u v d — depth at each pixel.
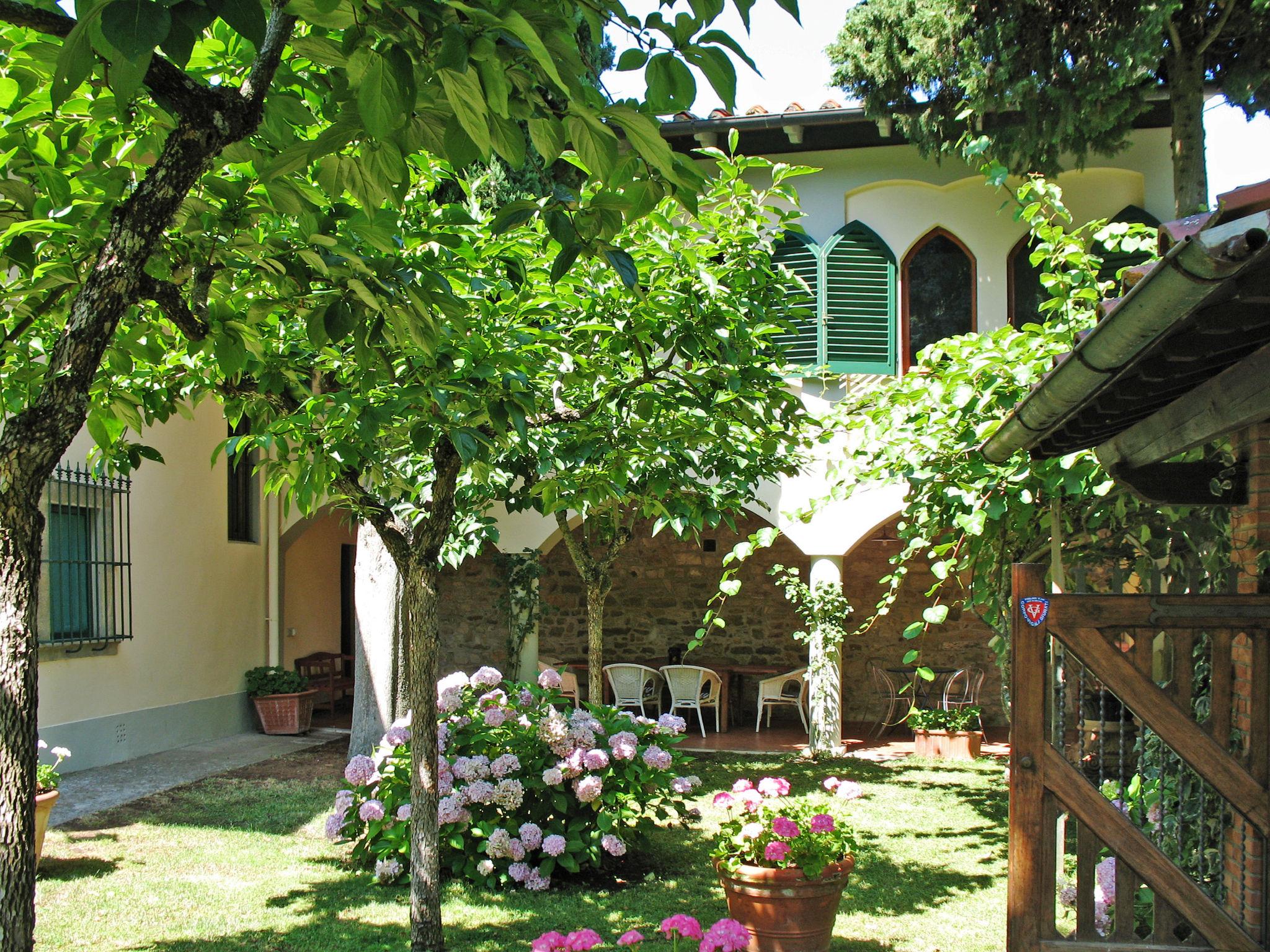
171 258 2.71
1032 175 5.31
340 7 1.66
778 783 4.67
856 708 12.48
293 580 12.41
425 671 4.36
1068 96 7.94
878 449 5.58
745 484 6.54
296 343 4.13
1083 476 4.48
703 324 4.27
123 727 9.19
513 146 1.89
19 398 3.40
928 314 10.05
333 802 7.75
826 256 9.96
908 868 6.16
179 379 4.17
